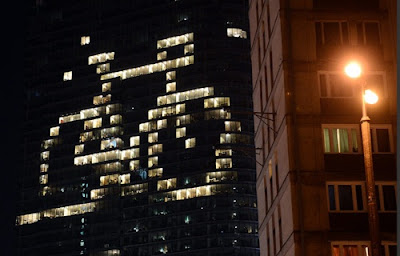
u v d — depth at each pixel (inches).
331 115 2383.1
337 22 2479.1
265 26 2785.4
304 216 2287.2
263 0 2847.0
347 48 2455.7
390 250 2278.5
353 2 2502.5
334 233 2276.1
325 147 2361.0
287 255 2358.5
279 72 2480.3
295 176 2320.4
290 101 2388.0
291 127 2363.4
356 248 2267.5
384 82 2437.3
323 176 2326.5
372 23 2492.6
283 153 2418.8
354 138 2373.3
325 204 2300.7
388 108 2410.2
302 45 2443.4
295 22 2463.1
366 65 2445.9
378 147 2377.0
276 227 2549.2
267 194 2731.3
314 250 2256.4
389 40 2474.2
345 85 2416.3
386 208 2320.4
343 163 2345.0
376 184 2341.3
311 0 2492.6
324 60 2432.3
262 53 2861.7
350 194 2321.6
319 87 2410.2
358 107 2397.9
